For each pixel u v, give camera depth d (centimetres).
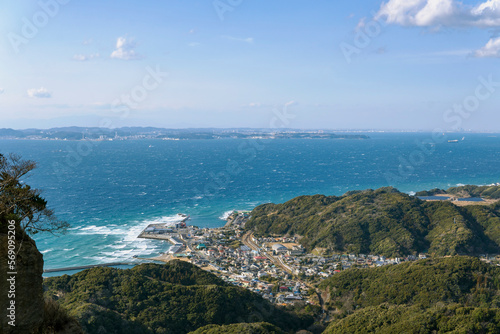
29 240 2650
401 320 7725
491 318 6819
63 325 2856
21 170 2773
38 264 2639
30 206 2766
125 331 7781
